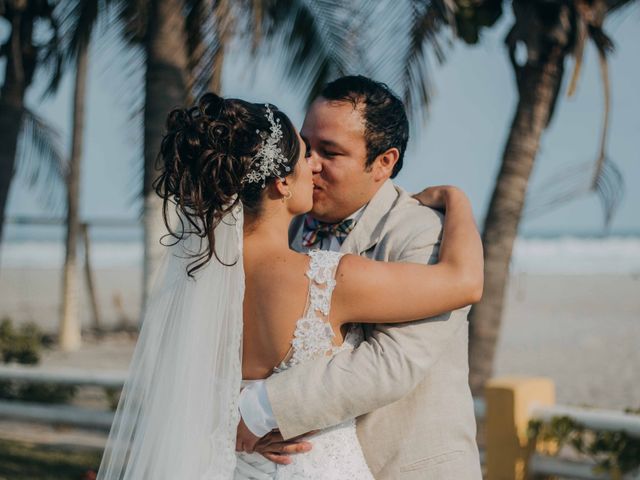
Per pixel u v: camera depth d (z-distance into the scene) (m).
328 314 2.00
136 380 2.13
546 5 5.71
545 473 4.52
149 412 2.06
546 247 66.94
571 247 66.81
